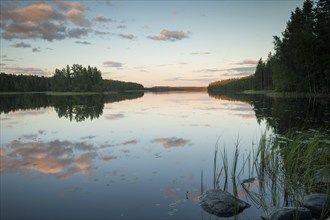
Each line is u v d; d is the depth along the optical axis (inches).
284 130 646.5
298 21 2021.4
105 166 382.6
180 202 263.0
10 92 5521.7
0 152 472.7
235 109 1304.1
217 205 247.0
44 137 619.8
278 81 2255.2
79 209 249.6
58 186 307.6
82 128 752.3
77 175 344.5
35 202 265.6
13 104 1975.9
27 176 342.3
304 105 1257.4
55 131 707.4
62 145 527.8
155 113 1153.4
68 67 4945.9
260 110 1175.0
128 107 1521.9
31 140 584.7
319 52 1817.2
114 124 822.5
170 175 342.3
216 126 760.3
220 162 398.9
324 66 1775.3
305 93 1999.3
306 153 364.2
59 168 374.9
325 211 235.9
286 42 2086.6
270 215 227.0
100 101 2257.6
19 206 257.1
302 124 712.4
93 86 4943.4
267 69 3560.5
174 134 641.6
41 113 1225.4
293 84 2032.5
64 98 2984.7
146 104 1793.8
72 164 394.6
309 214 223.1
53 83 5014.8
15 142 563.2
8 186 309.3
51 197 277.4
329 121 743.1
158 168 371.9
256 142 536.7
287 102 1525.6
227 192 271.6
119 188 299.9
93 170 364.8
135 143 539.2
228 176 340.5
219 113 1124.5
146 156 436.1
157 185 308.3
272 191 284.7
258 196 278.5
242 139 570.6
